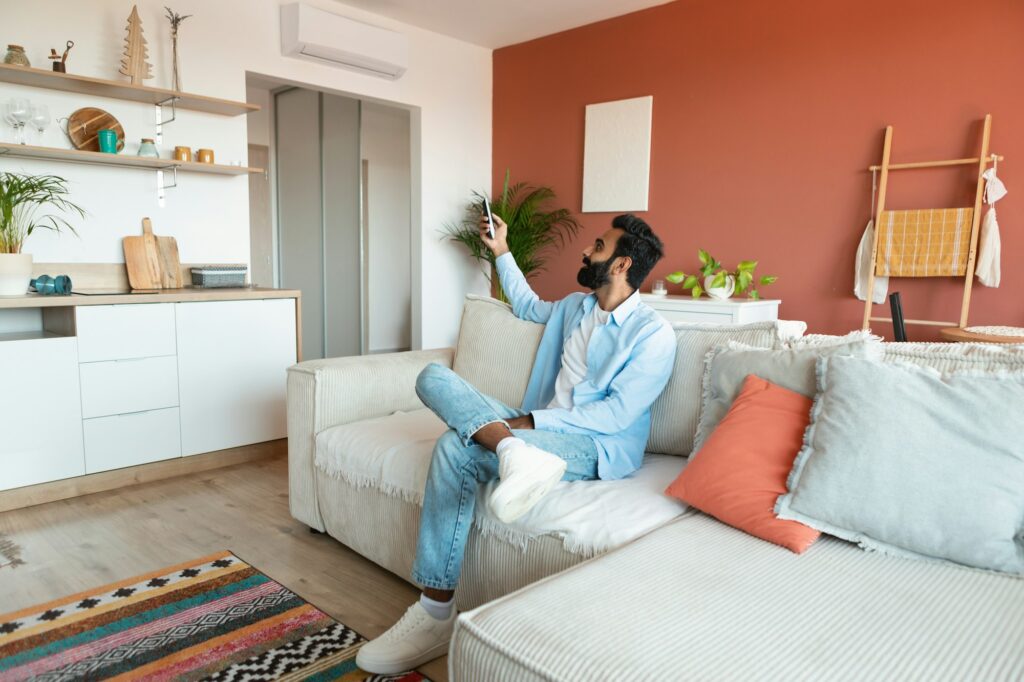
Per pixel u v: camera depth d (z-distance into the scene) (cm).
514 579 151
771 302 373
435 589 150
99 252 312
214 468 302
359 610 177
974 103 316
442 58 469
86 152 283
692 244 415
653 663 84
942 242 320
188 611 174
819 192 365
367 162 636
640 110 427
